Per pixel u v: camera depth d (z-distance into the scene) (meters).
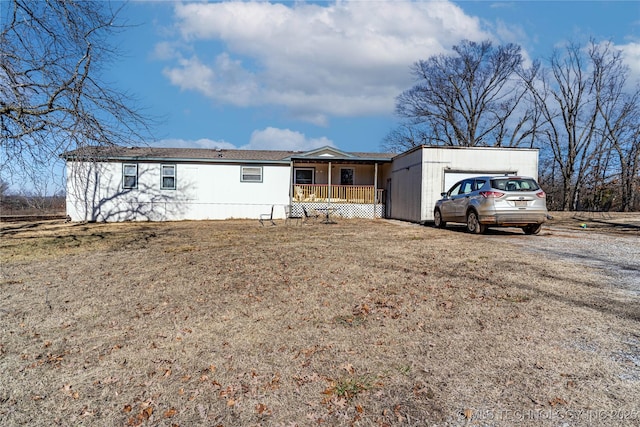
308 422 2.16
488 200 9.48
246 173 18.59
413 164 15.34
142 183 17.73
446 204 11.80
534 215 9.27
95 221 17.31
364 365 2.82
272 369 2.81
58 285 5.44
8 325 3.86
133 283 5.46
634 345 2.99
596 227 12.12
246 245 8.73
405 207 16.39
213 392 2.52
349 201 19.28
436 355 2.94
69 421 2.23
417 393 2.42
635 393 2.31
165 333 3.58
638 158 24.97
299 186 19.03
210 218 18.33
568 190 29.17
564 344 3.04
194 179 18.20
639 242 8.23
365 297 4.50
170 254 7.73
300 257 7.02
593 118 27.89
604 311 3.76
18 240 10.32
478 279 5.11
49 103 8.42
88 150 8.92
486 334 3.31
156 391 2.55
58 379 2.74
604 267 5.62
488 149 14.41
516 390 2.40
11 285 5.47
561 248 7.43
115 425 2.19
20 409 2.37
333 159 18.38
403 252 7.29
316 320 3.80
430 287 4.82
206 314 4.08
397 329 3.50
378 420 2.16
